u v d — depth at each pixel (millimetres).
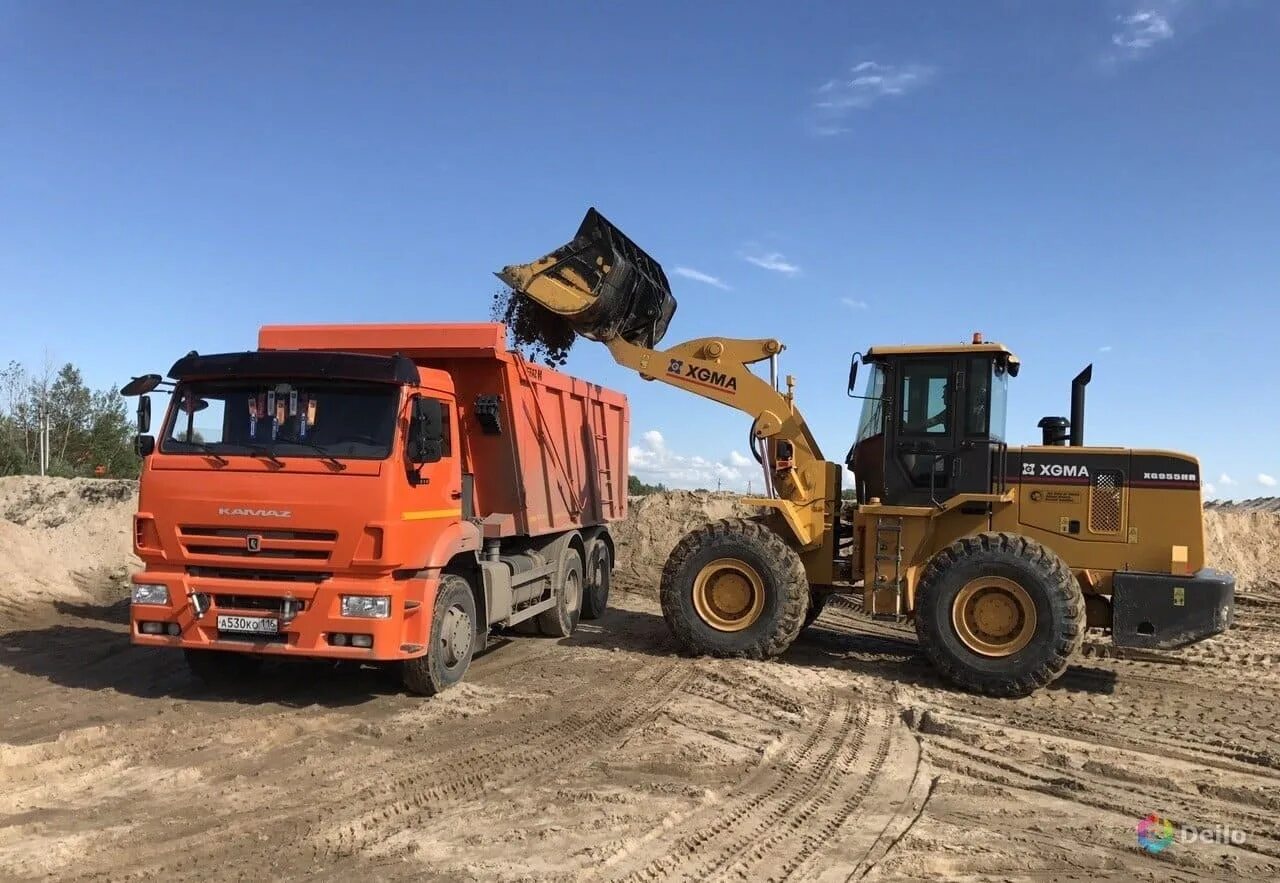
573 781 5688
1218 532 18000
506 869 4406
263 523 7020
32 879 4211
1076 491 8703
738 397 9852
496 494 9039
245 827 4863
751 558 9188
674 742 6512
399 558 7023
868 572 9078
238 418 7320
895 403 9117
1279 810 5512
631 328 10469
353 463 7000
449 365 8867
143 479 7273
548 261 9891
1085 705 7988
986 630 8305
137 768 5766
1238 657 10148
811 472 9602
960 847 4836
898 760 6297
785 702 7711
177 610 7125
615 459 12961
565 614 10805
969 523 9000
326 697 7590
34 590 12875
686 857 4621
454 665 7953
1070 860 4738
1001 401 9203
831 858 4672
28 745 6020
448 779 5672
